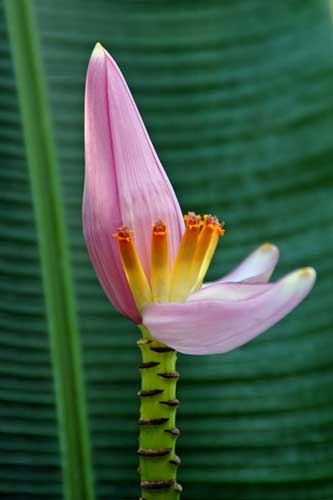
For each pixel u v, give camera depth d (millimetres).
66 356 1082
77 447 1071
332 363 1164
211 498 1149
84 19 1198
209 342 872
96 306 1152
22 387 1120
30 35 1132
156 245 884
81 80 1178
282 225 1191
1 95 1144
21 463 1113
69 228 1156
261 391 1163
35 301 1128
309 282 854
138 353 1148
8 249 1130
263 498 1149
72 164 1163
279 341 1173
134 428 1138
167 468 878
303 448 1157
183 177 1198
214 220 907
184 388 1162
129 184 897
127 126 897
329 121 1195
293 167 1195
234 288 883
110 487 1132
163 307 862
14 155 1138
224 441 1155
